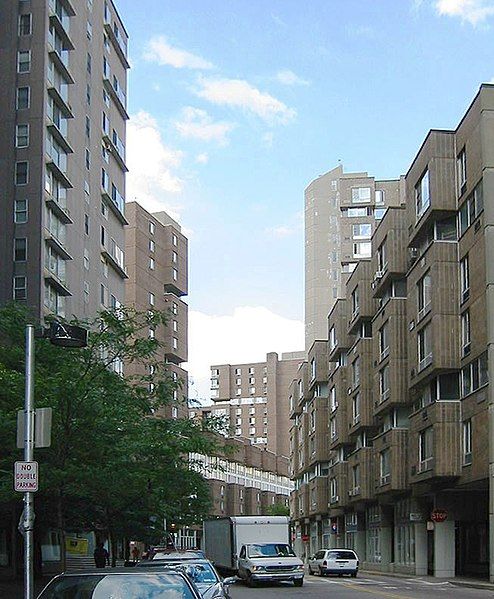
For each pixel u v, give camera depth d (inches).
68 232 2231.8
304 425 3533.5
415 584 1571.1
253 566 1439.5
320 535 3412.9
